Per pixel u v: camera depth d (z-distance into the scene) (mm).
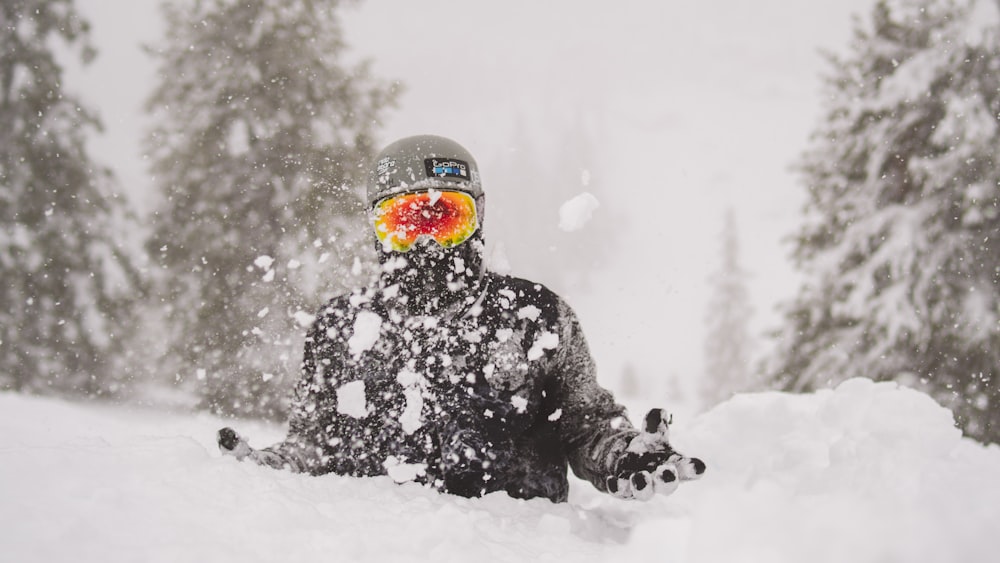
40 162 11273
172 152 11156
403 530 1126
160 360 10461
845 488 1242
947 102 9680
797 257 10977
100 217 11438
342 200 10086
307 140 10664
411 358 1615
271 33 11250
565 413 1693
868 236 9844
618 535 1458
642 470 1392
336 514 1186
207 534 1027
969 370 9109
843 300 10000
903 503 883
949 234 9375
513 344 1620
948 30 9938
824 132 10844
